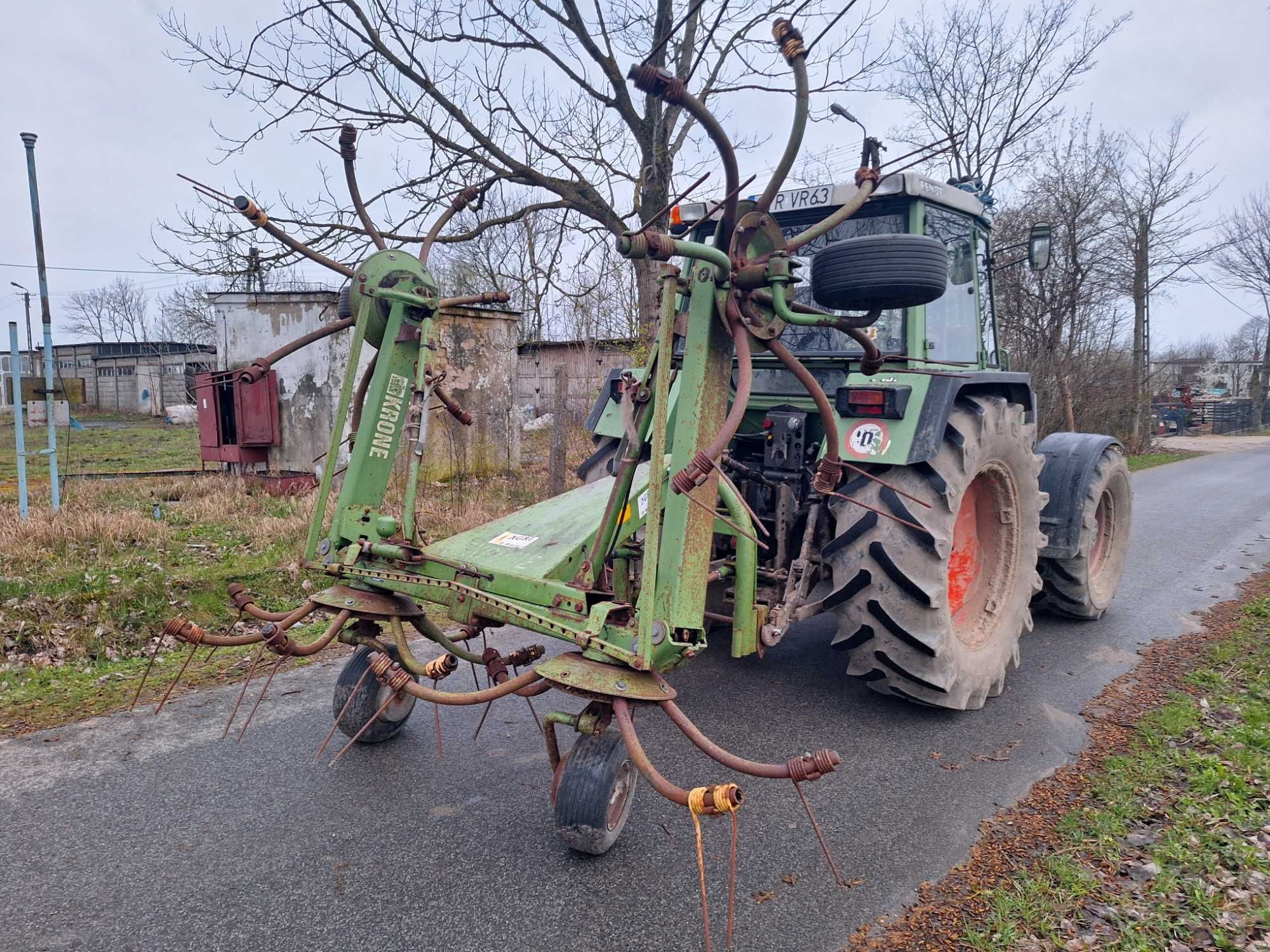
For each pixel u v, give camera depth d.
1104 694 4.17
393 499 8.08
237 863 2.65
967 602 4.12
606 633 2.51
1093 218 16.38
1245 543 8.02
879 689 3.83
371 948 2.27
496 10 7.05
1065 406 16.09
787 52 2.26
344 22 6.87
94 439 18.91
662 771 3.35
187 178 2.96
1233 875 2.54
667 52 7.66
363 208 3.54
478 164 7.44
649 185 7.65
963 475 3.52
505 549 2.94
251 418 9.73
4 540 5.94
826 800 3.11
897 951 2.27
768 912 2.44
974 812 3.02
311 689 4.10
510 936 2.32
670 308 2.44
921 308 4.05
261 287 8.29
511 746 3.53
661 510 2.64
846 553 3.55
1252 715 3.73
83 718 3.70
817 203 4.17
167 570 5.54
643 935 2.34
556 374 8.26
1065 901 2.46
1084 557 5.08
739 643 3.13
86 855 2.68
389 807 3.01
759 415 4.29
